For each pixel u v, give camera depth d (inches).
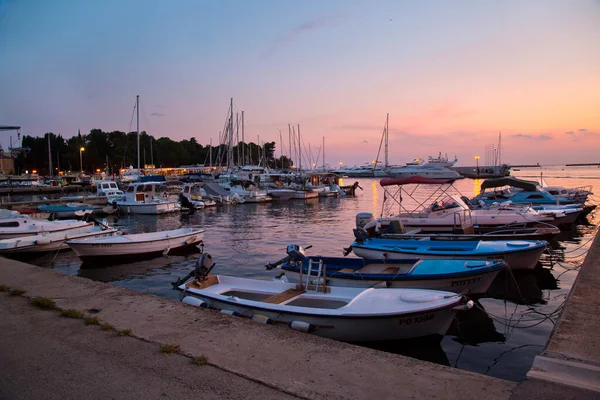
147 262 647.1
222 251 719.1
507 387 148.7
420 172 3479.3
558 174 5187.0
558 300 430.0
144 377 160.1
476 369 280.7
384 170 4121.6
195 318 226.5
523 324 363.3
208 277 359.6
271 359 174.7
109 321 221.5
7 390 151.9
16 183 2728.8
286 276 409.7
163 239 679.7
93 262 632.4
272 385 152.5
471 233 695.1
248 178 2171.5
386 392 147.4
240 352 181.9
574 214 893.2
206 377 159.6
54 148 4057.6
